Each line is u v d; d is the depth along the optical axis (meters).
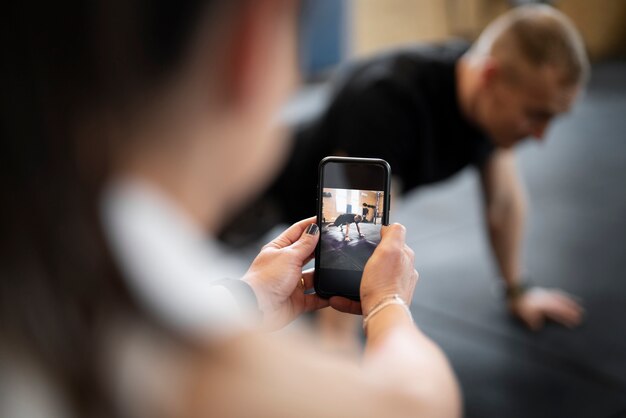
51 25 0.24
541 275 2.50
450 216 3.05
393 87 1.47
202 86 0.27
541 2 6.52
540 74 1.44
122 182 0.27
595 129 4.55
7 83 0.24
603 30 7.10
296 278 0.62
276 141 0.33
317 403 0.29
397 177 1.49
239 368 0.28
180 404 0.27
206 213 0.31
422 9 6.22
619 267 2.56
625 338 2.08
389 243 0.55
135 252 0.27
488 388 1.85
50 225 0.25
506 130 1.54
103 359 0.26
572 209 3.18
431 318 2.20
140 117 0.26
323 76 4.89
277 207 1.71
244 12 0.27
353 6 5.22
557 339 2.07
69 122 0.25
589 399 1.81
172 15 0.25
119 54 0.25
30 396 0.27
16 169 0.25
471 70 1.50
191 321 0.27
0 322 0.26
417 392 0.35
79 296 0.25
